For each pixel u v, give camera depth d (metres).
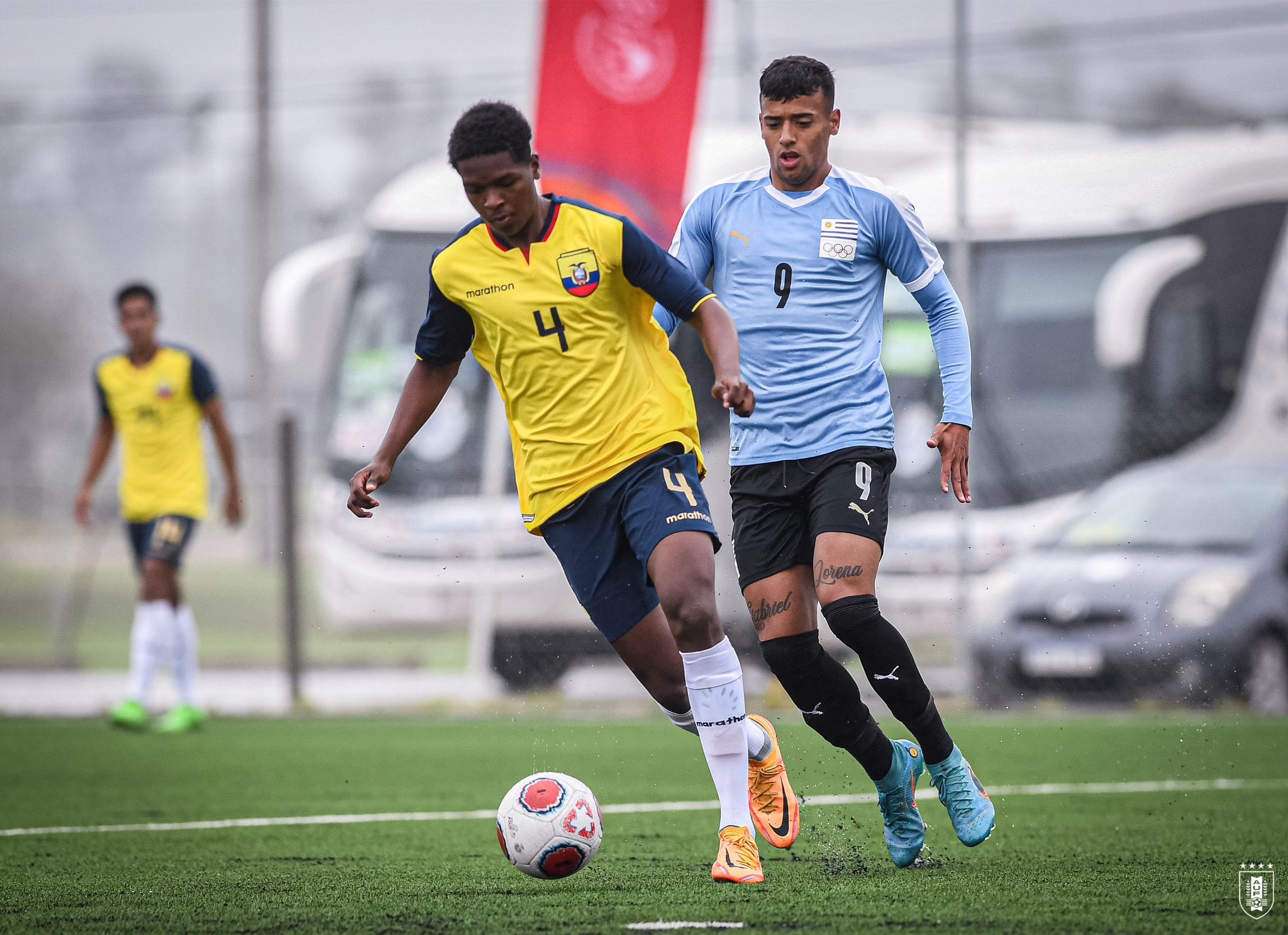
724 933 13.58
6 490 68.44
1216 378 56.69
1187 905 14.98
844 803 24.39
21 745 34.56
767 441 17.81
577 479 16.73
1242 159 58.94
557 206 16.70
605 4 40.16
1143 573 42.59
